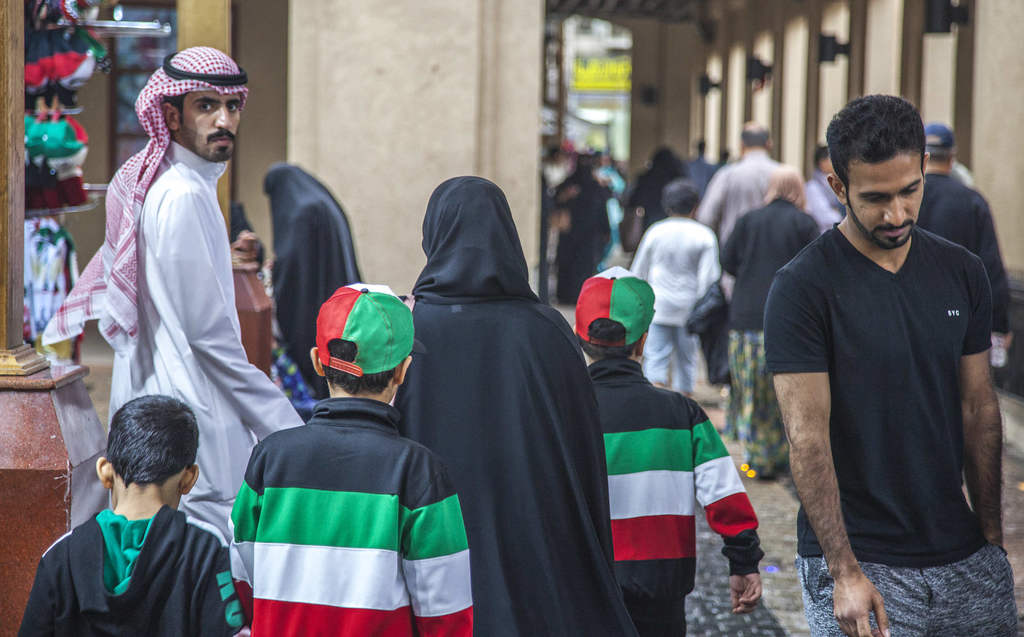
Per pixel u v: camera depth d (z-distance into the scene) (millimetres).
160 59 12445
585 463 3252
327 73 8383
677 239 9109
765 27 19500
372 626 2662
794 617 5258
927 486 2973
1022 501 7090
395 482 2699
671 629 3691
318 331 2838
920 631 2988
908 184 2818
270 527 2717
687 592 3701
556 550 3137
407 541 2703
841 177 2898
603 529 3250
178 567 2719
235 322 4066
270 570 2705
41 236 6137
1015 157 9141
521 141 8516
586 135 47312
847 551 2924
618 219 24750
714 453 3697
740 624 5164
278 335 6652
